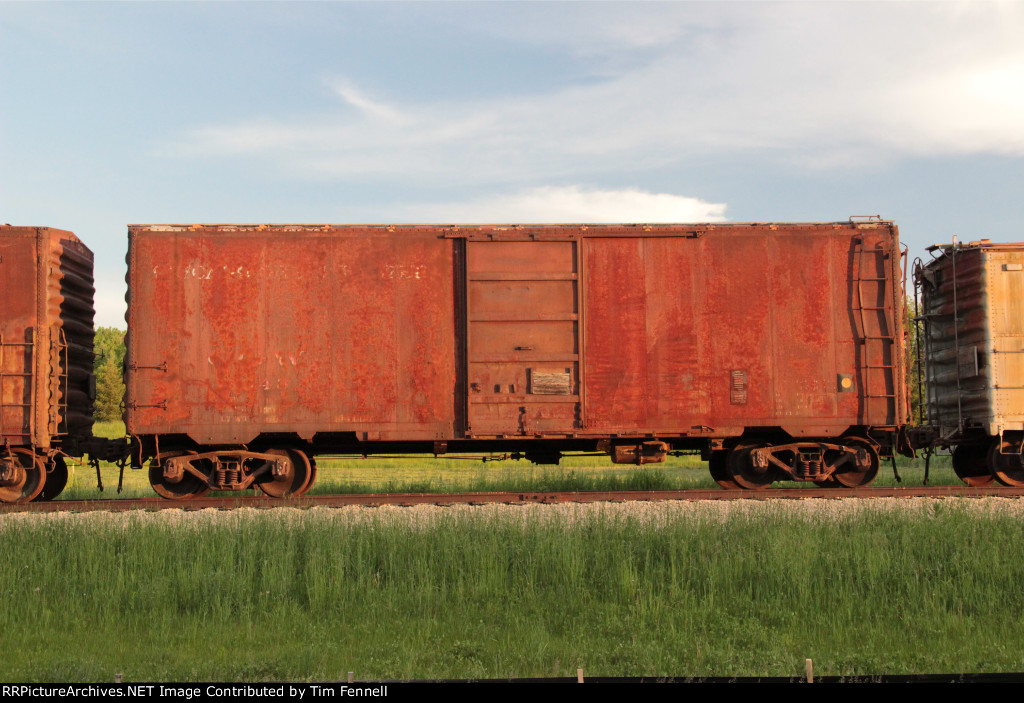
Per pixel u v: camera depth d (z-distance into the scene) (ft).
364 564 26.40
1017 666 18.71
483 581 24.75
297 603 24.11
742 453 41.16
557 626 22.27
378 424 38.68
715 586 24.54
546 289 39.09
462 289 39.14
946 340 42.39
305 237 39.19
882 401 39.63
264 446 40.86
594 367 38.93
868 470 41.50
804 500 35.55
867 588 24.29
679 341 39.27
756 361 39.45
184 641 21.20
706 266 39.63
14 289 37.63
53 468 39.37
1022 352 39.42
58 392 38.22
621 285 39.29
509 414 38.55
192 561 26.45
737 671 18.40
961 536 27.30
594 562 26.50
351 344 38.86
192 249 38.86
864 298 40.01
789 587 23.93
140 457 39.58
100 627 22.26
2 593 23.73
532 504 36.11
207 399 38.34
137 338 38.34
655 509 34.27
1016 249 39.83
